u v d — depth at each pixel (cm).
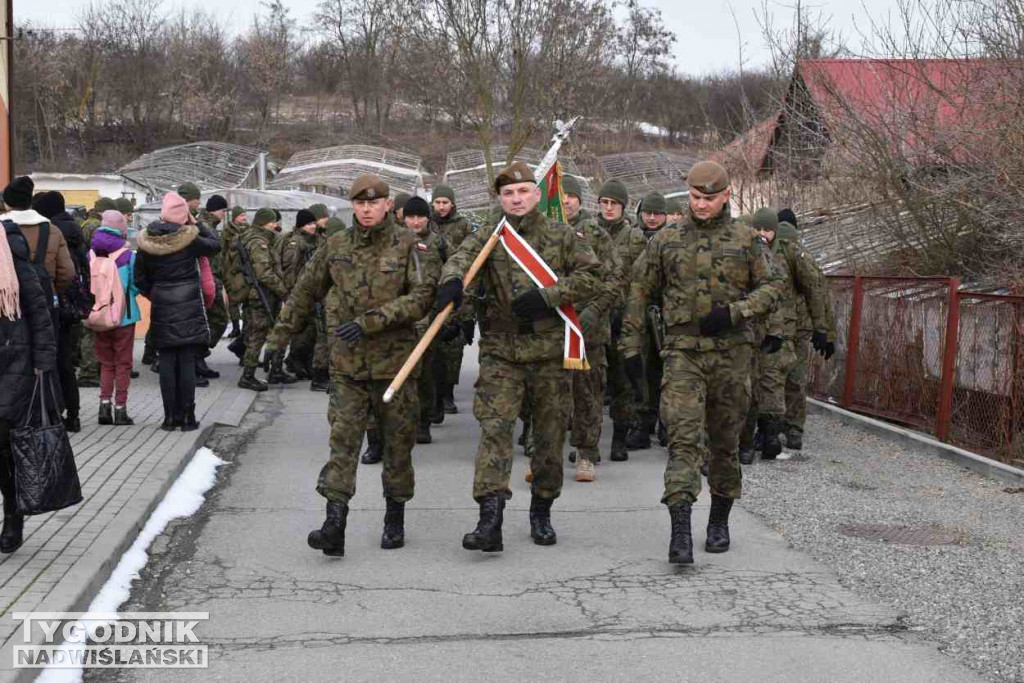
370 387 576
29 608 459
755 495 737
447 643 457
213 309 1266
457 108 3055
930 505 717
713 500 601
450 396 1082
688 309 578
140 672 424
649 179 2792
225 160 3369
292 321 590
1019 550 605
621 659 439
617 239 858
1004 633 471
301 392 1230
